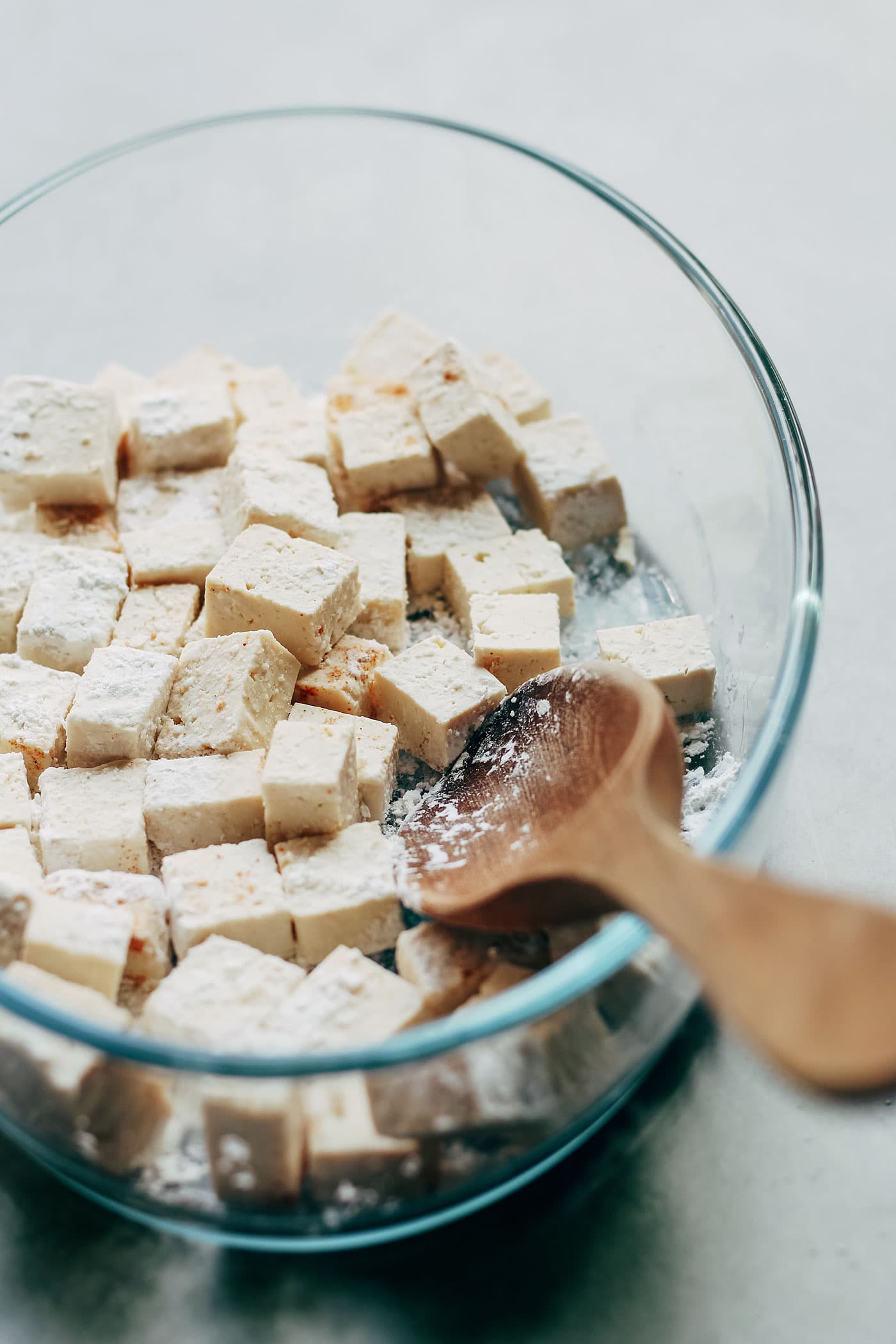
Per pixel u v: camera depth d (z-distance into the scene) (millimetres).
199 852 317
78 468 361
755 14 510
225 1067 263
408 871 315
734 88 491
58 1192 307
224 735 328
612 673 312
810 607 304
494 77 500
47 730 332
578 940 300
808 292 436
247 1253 301
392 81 500
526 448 372
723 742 340
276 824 319
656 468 381
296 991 299
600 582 369
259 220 429
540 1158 299
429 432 367
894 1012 250
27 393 367
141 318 427
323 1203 287
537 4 521
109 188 400
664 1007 289
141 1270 300
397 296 422
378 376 393
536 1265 299
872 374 418
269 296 430
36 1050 273
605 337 391
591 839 281
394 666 341
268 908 309
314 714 337
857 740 356
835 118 480
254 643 331
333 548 356
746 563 352
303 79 502
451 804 324
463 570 358
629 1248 300
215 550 358
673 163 471
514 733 326
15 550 357
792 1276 297
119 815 321
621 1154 308
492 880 305
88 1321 296
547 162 379
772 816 303
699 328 357
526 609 347
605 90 494
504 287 409
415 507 371
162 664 335
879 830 343
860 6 510
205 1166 283
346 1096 272
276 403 386
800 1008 254
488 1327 294
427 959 301
